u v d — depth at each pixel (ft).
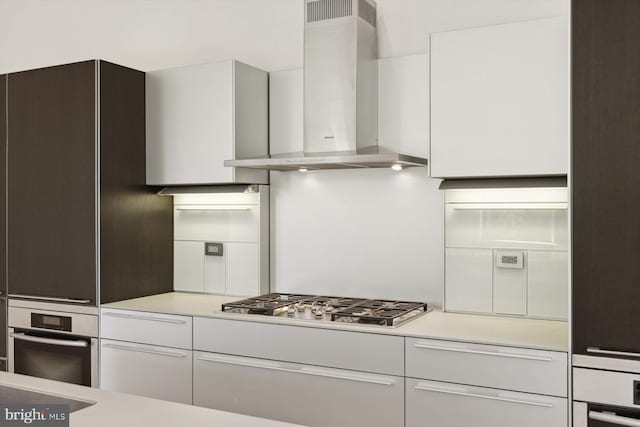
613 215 7.38
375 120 10.93
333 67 10.39
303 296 11.55
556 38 8.59
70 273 11.63
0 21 15.83
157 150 12.07
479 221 10.21
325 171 11.62
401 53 10.98
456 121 9.28
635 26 7.23
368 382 8.93
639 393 7.27
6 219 12.42
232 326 10.05
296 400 9.50
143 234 12.32
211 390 10.27
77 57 14.65
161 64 13.52
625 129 7.29
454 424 8.39
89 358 11.48
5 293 12.50
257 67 12.42
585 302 7.55
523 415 7.96
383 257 11.10
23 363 12.28
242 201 12.27
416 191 10.79
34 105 11.98
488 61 9.04
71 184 11.55
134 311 11.02
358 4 10.35
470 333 8.68
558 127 8.60
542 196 9.74
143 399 5.92
